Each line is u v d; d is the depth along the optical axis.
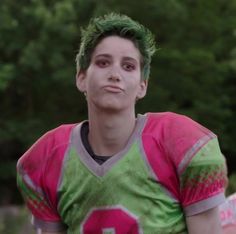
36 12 17.73
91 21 2.60
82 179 2.48
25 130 19.33
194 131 2.46
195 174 2.42
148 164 2.43
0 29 18.31
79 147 2.52
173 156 2.42
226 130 21.38
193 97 20.09
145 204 2.42
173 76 19.64
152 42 2.59
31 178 2.58
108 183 2.44
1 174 20.05
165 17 19.30
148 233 2.41
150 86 18.86
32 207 2.62
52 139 2.58
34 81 19.38
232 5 21.03
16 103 20.58
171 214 2.45
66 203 2.52
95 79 2.47
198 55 19.30
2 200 20.00
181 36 20.34
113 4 18.53
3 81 17.11
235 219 3.28
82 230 2.49
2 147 20.39
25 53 17.67
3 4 18.42
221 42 20.66
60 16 17.75
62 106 20.47
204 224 2.45
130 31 2.50
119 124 2.47
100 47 2.49
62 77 17.98
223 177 2.47
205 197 2.42
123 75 2.46
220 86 20.67
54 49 17.89
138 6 18.81
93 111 2.50
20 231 12.32
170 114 2.53
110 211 2.43
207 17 20.27
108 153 2.50
